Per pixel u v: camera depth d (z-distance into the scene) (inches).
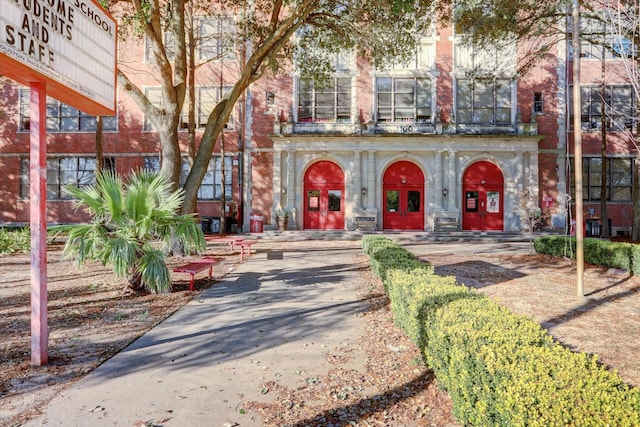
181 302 283.3
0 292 322.0
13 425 126.3
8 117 935.7
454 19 620.7
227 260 486.6
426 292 190.5
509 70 841.5
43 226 175.5
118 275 274.1
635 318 247.1
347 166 874.1
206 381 159.9
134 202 288.7
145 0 437.7
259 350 193.9
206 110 906.7
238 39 682.2
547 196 850.1
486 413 104.9
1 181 933.8
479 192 873.5
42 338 174.9
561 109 871.7
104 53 203.8
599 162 873.5
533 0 577.6
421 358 179.2
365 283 349.7
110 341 205.0
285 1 446.9
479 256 524.4
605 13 377.4
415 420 132.6
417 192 883.4
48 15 159.3
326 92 902.4
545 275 386.6
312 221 887.1
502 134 834.8
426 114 900.0
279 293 311.7
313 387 155.5
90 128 932.6
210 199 907.4
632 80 265.7
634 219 716.7
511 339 122.9
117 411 135.9
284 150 868.6
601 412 83.1
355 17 499.8
